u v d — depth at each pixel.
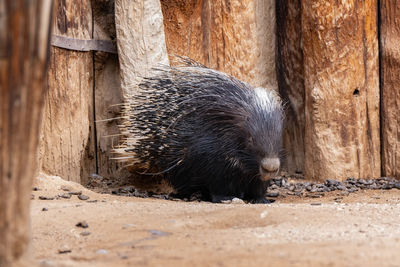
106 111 11.37
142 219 6.21
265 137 8.42
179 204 7.34
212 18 11.98
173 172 9.57
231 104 8.72
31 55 3.28
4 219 3.35
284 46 12.25
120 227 5.89
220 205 7.27
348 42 10.79
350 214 6.41
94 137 11.27
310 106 11.20
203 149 8.90
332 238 5.00
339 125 10.97
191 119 9.12
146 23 10.66
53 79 10.23
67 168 10.47
